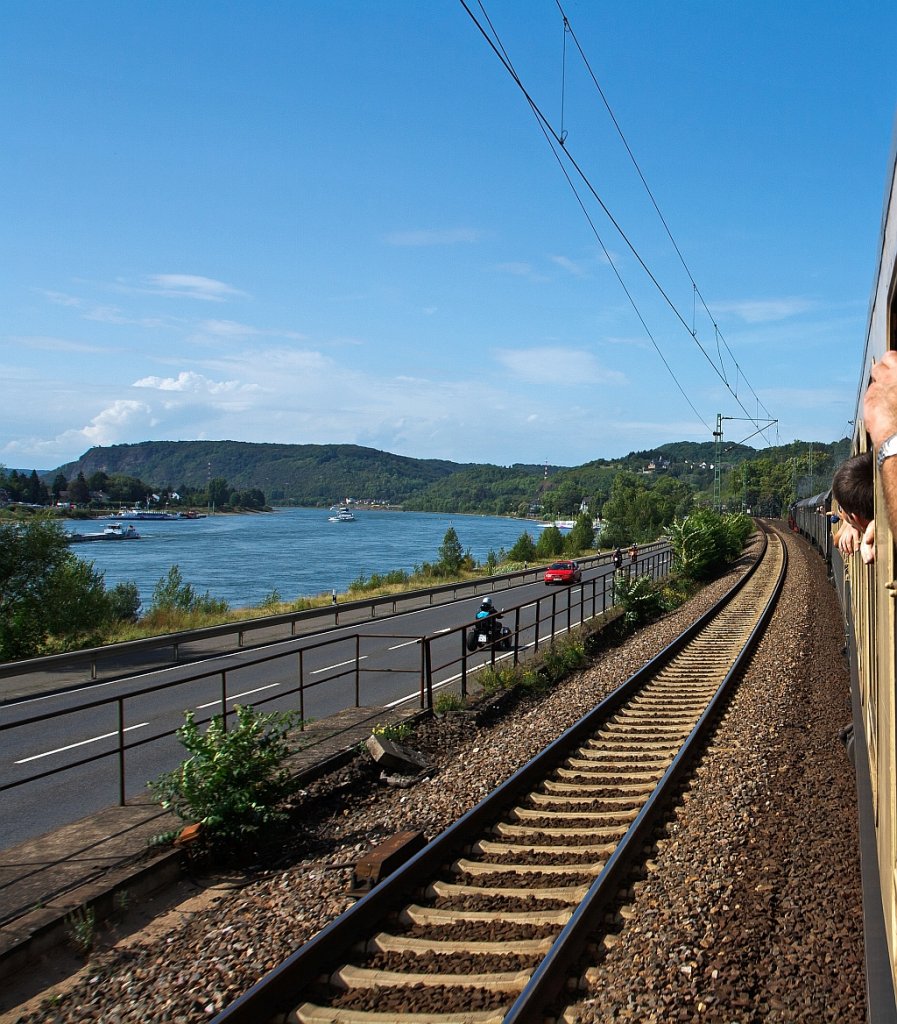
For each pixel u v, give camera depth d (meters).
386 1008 4.91
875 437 2.18
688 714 12.52
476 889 6.52
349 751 10.77
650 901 6.06
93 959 6.02
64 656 17.14
